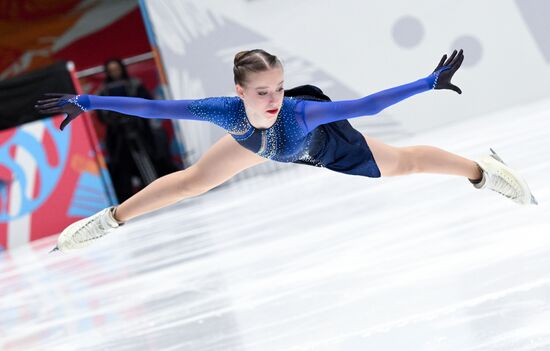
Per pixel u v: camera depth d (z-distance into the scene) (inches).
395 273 261.9
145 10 825.5
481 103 874.1
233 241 414.3
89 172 741.9
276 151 248.8
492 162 274.5
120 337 258.4
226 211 566.3
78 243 288.4
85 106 245.8
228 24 826.2
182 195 271.9
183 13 821.9
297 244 359.3
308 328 220.8
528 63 872.9
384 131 863.1
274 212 494.3
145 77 1040.2
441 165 267.6
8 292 427.8
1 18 1047.0
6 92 720.3
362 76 850.8
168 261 400.2
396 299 230.1
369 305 230.5
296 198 541.3
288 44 838.5
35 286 427.8
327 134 257.0
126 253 473.4
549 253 240.8
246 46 831.1
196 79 827.4
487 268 240.5
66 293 376.5
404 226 342.6
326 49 843.4
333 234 363.6
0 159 702.5
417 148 267.7
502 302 203.6
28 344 277.7
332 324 219.5
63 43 1067.9
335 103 235.9
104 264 448.5
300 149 251.0
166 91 828.0
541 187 354.9
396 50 853.2
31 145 716.0
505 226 295.0
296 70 842.8
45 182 721.6
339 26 843.4
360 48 848.3
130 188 837.2
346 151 259.9
